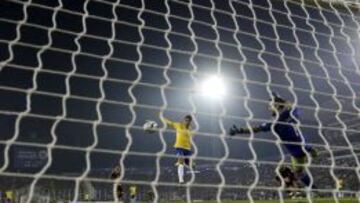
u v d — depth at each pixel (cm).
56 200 1672
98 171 2630
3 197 1568
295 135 925
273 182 2034
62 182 1703
